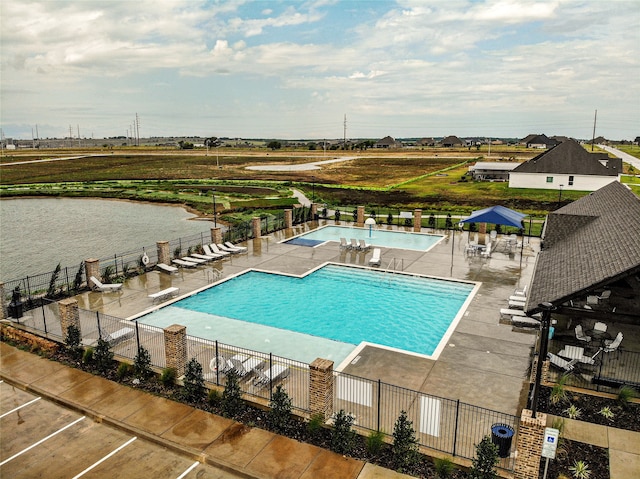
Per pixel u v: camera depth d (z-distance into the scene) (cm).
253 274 2623
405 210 4975
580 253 1761
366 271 2662
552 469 1041
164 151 18712
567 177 6425
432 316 2023
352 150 19938
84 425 1246
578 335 1628
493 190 6494
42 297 2164
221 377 1444
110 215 5166
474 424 1196
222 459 1092
